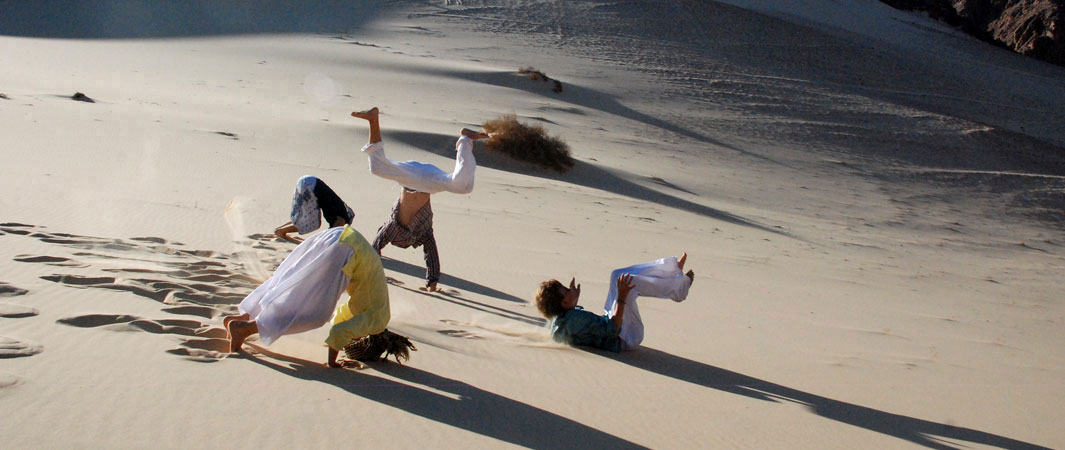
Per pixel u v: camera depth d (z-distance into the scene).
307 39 58.06
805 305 10.77
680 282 6.69
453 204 15.67
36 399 3.68
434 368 5.19
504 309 7.69
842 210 31.47
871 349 8.28
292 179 14.44
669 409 5.02
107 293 5.61
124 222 8.57
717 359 6.77
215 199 11.10
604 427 4.50
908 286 15.47
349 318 5.12
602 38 72.12
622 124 44.03
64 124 16.42
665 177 31.88
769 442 4.65
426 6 77.12
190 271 6.74
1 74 27.67
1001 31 108.69
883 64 78.88
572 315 6.52
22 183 9.96
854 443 4.86
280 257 7.99
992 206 38.56
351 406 4.22
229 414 3.86
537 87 50.03
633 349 6.67
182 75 36.09
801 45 79.50
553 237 13.59
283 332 4.88
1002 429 5.64
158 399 3.91
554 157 29.16
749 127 48.97
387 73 46.12
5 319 4.71
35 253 6.50
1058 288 19.52
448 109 37.41
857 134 51.34
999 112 68.62
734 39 77.69
